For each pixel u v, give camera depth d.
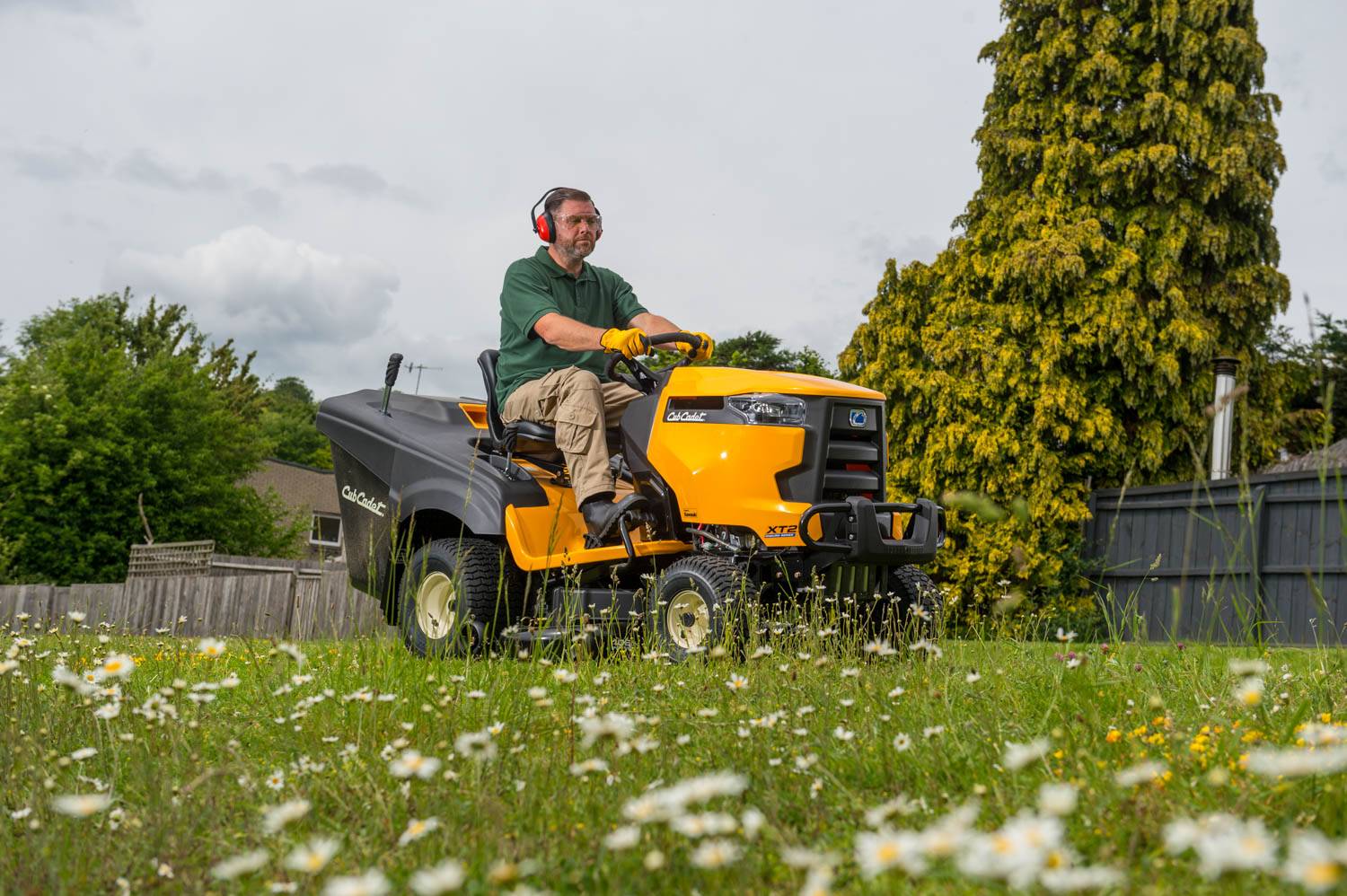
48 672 3.68
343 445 5.75
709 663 3.52
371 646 3.72
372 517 5.55
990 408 13.48
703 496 4.46
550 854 1.74
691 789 1.52
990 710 2.65
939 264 14.77
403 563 5.38
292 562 16.22
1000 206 14.84
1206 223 14.29
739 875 1.56
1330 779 1.83
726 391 4.48
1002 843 1.17
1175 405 13.57
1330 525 10.45
